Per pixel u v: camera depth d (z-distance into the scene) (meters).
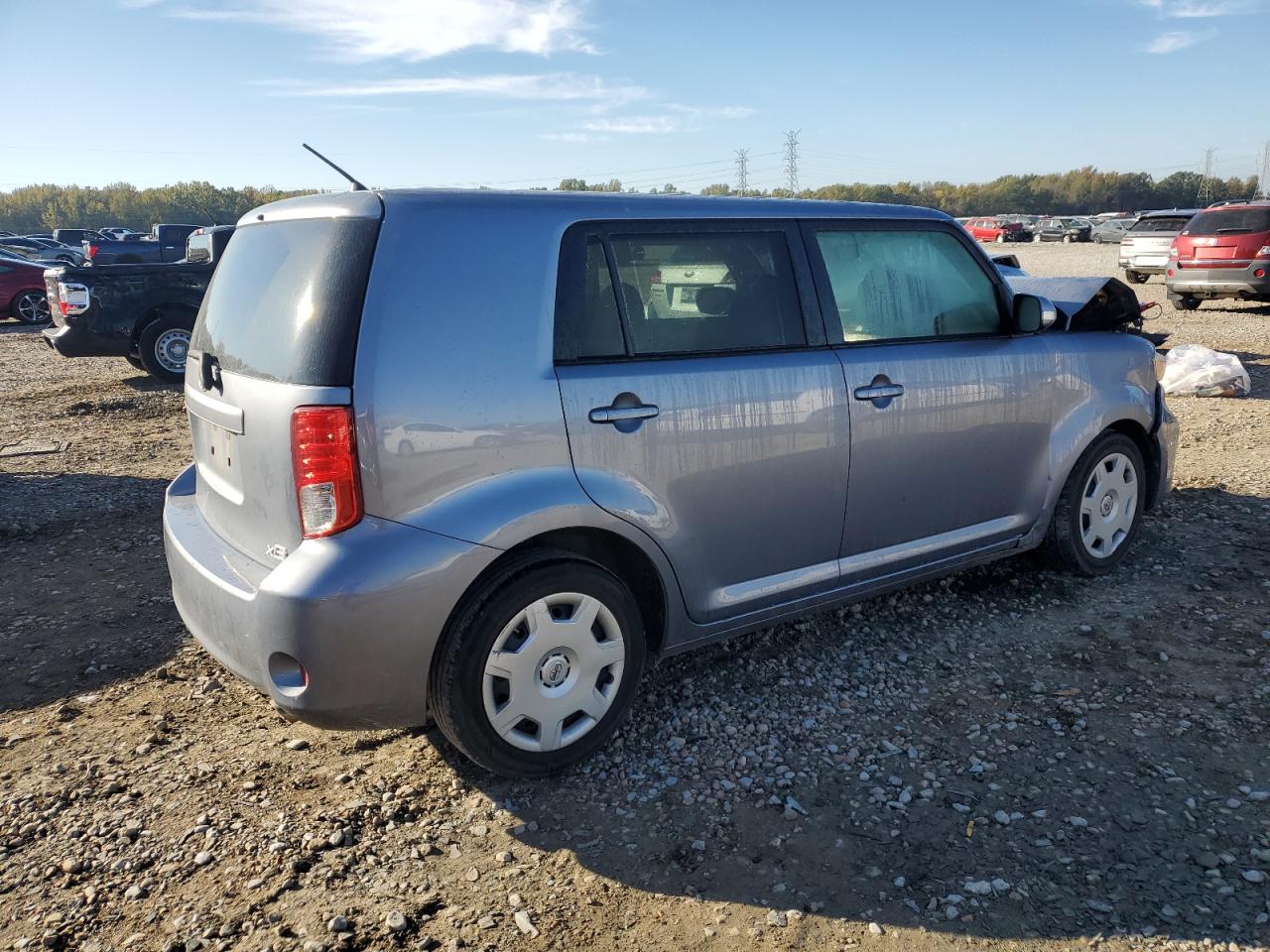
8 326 19.56
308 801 3.03
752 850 2.75
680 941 2.41
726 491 3.34
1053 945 2.36
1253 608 4.23
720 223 3.42
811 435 3.50
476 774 3.16
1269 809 2.84
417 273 2.79
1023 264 30.08
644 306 3.21
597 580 3.06
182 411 9.98
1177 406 8.65
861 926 2.44
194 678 3.90
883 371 3.70
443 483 2.78
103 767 3.24
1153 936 2.37
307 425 2.64
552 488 2.93
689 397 3.21
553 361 2.98
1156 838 2.73
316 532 2.68
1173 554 4.89
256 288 3.06
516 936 2.44
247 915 2.52
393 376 2.70
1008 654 3.91
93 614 4.57
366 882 2.65
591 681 3.12
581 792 3.05
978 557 4.23
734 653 3.97
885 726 3.39
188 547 3.16
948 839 2.77
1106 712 3.43
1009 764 3.13
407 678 2.78
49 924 2.50
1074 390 4.35
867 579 3.86
